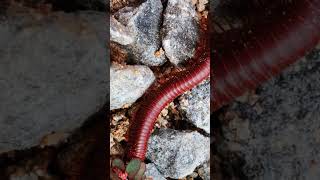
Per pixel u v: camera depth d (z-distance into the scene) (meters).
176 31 0.25
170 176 0.25
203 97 0.25
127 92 0.24
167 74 0.25
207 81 0.25
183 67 0.25
